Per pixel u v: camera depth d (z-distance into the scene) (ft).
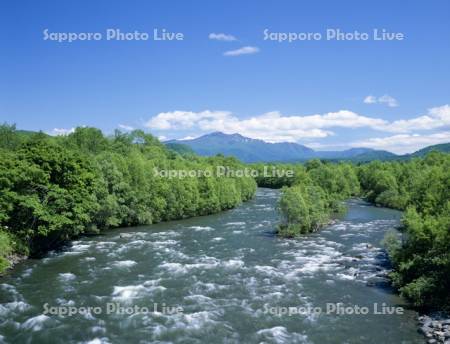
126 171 294.05
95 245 224.53
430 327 113.70
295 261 189.06
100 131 460.14
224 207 390.01
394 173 511.40
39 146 212.84
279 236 250.37
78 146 417.08
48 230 192.65
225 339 109.29
